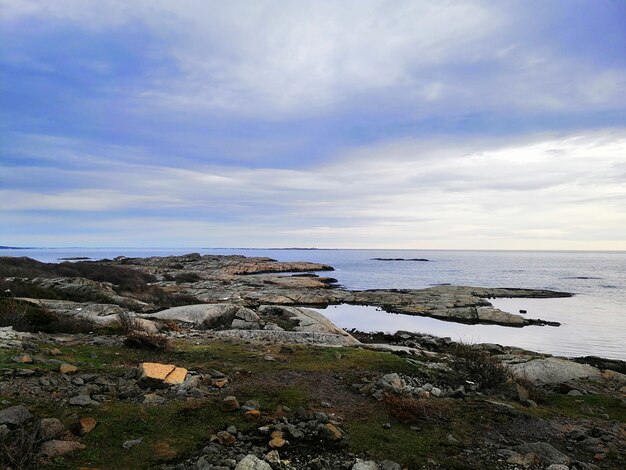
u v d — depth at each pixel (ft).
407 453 23.06
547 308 171.01
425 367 45.47
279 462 21.11
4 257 183.62
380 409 30.04
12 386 27.22
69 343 44.62
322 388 33.96
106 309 72.13
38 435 21.22
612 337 111.45
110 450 21.15
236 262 425.28
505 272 424.46
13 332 43.86
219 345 51.34
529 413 30.83
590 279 326.85
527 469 22.09
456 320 142.41
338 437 23.99
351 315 151.53
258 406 28.09
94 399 27.37
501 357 62.49
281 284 243.19
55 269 178.81
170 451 21.48
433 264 628.69
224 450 21.97
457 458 22.93
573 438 26.91
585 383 46.68
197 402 27.99
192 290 190.08
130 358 40.19
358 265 599.16
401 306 168.86
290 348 50.03
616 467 23.03
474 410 30.71
